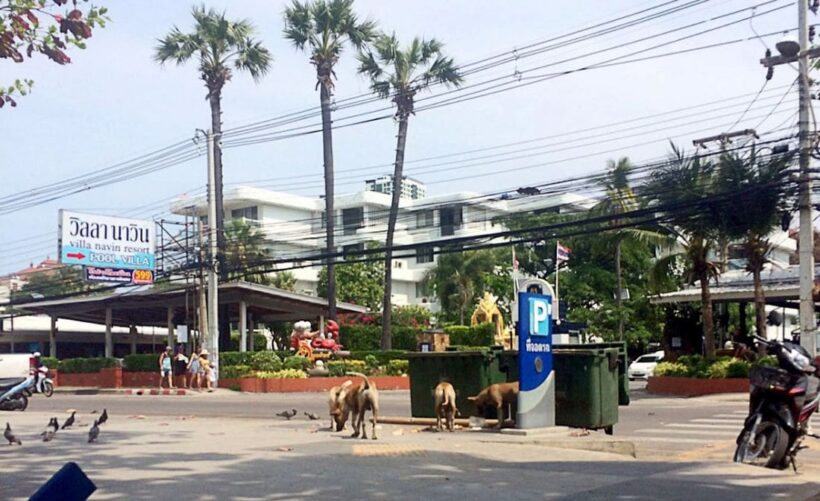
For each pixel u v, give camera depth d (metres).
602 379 15.09
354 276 61.50
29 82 8.67
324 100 41.16
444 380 16.52
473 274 57.06
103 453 12.45
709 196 24.08
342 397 15.48
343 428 15.87
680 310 38.31
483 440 13.70
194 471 10.50
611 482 9.56
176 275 45.03
